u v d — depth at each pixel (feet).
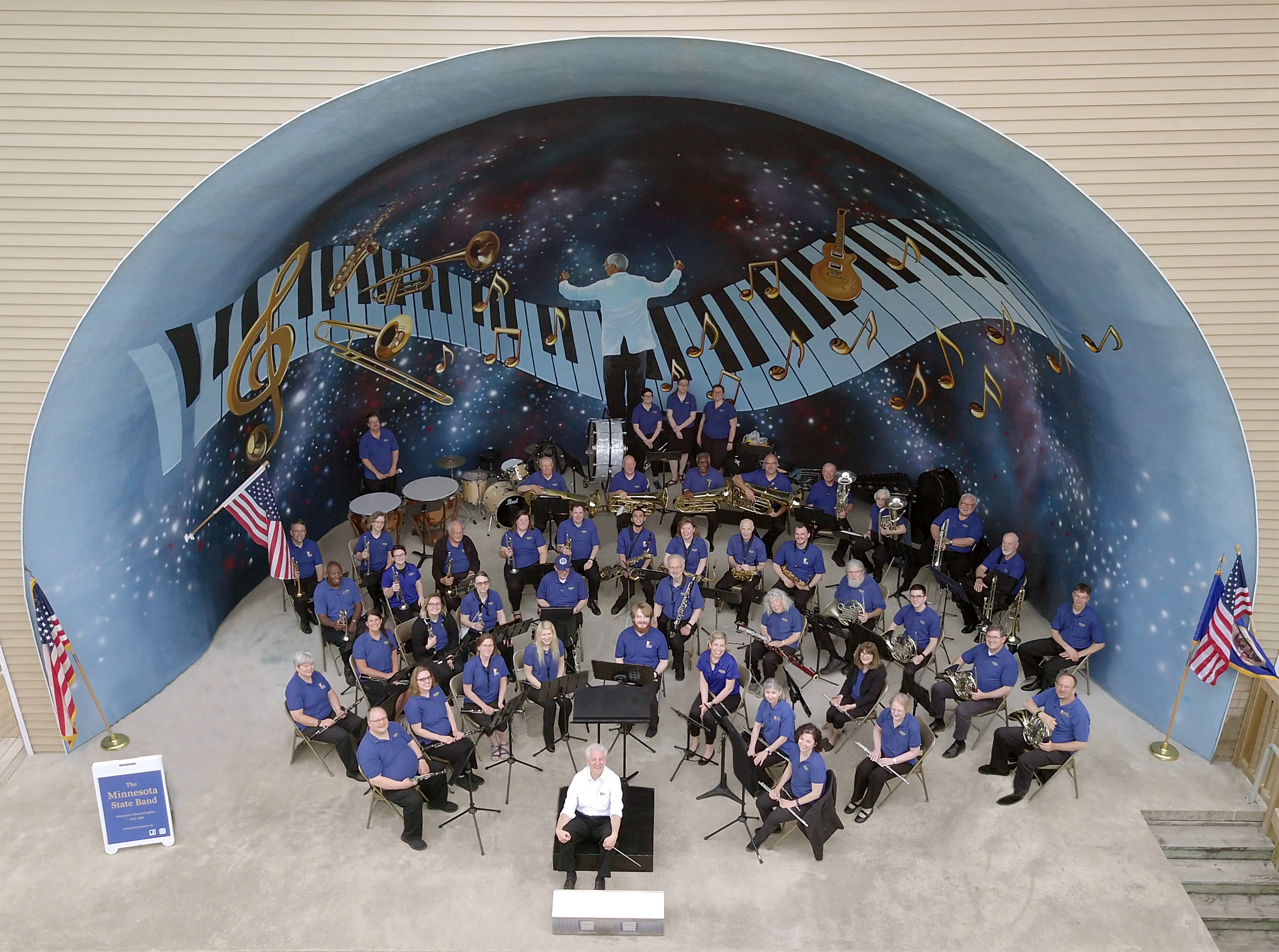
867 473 63.16
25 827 38.32
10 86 31.91
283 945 33.14
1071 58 31.63
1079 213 33.99
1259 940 37.24
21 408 36.19
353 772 40.34
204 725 43.93
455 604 49.65
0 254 33.88
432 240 52.11
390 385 58.54
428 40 31.76
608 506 56.29
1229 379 35.58
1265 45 31.22
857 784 38.58
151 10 31.32
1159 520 41.47
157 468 43.65
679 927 33.76
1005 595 48.14
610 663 38.01
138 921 34.06
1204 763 41.45
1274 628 39.24
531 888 35.42
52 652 39.04
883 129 35.42
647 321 61.16
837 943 33.19
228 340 43.98
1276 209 33.01
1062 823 38.29
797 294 57.00
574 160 50.06
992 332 49.24
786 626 43.86
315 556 50.47
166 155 32.91
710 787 40.11
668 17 31.32
